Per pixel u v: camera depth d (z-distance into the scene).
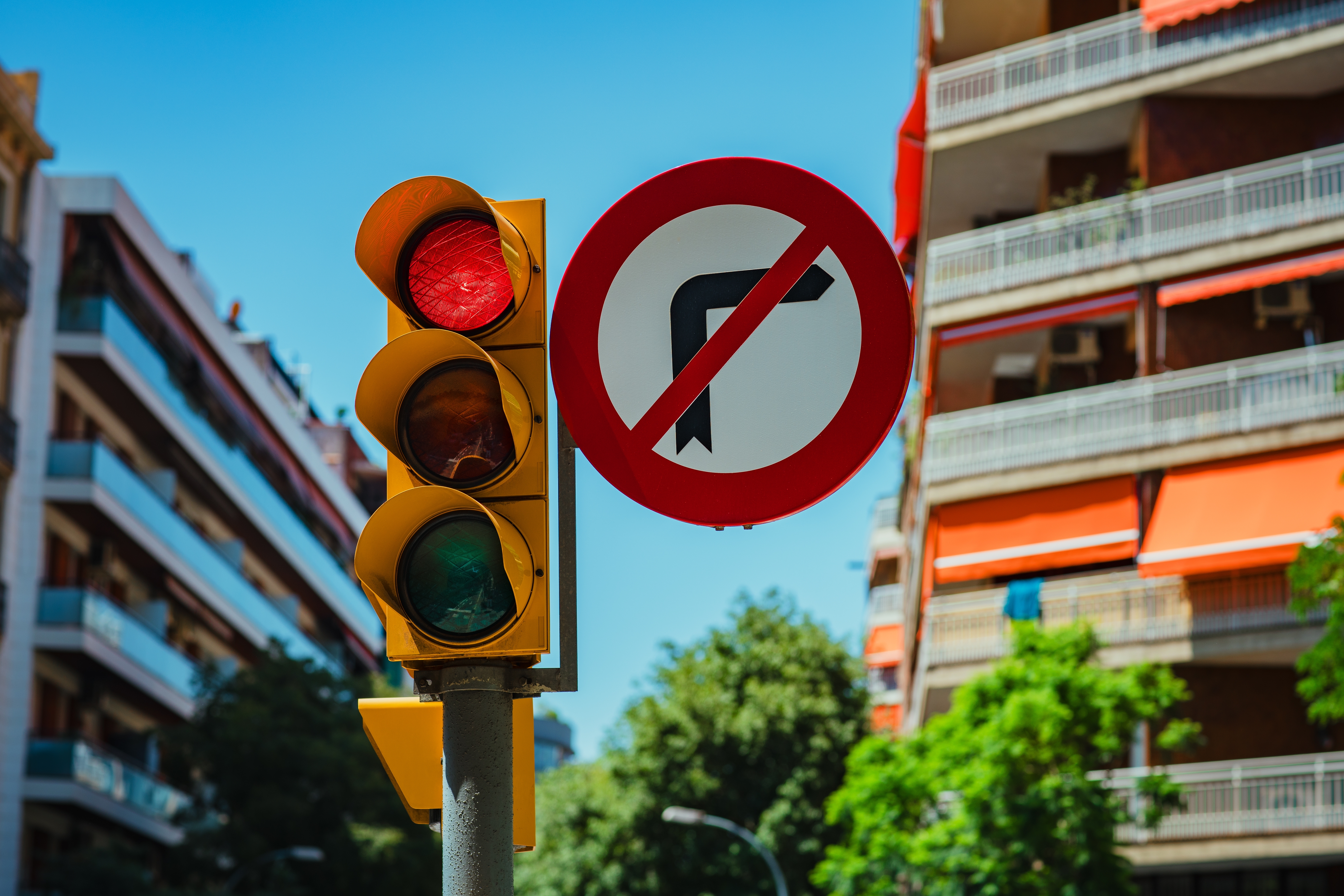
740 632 40.22
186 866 37.44
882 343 3.76
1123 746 22.20
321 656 65.44
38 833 40.59
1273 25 26.28
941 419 28.38
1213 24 26.92
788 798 36.56
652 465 3.78
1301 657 16.80
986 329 28.41
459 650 3.39
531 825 3.54
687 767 37.66
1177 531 25.08
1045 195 29.66
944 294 28.78
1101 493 26.69
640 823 37.22
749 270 3.83
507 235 3.52
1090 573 28.02
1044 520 27.22
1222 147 27.05
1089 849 21.00
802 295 3.81
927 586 29.91
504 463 3.50
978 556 27.81
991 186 30.89
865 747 25.30
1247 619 25.03
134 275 45.50
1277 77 26.56
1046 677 22.08
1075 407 27.03
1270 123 27.02
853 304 3.78
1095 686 21.83
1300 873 24.86
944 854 21.98
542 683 3.49
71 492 40.84
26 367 40.75
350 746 39.12
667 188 3.86
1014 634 23.39
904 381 3.73
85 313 41.66
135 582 47.78
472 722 3.42
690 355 3.80
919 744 24.28
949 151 29.73
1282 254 25.59
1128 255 26.89
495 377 3.52
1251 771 24.34
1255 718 25.50
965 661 27.95
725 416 3.79
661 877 37.06
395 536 3.45
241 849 37.06
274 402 59.94
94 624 41.22
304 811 37.69
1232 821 24.23
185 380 49.66
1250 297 26.41
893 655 50.16
